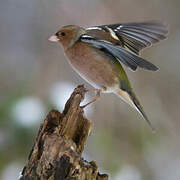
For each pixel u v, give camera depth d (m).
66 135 6.78
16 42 14.71
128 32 8.30
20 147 9.55
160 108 13.71
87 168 6.15
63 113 6.90
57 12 14.62
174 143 13.22
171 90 13.92
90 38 7.94
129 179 11.85
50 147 6.18
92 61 8.30
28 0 14.94
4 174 9.65
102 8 14.41
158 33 7.78
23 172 6.52
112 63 8.45
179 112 13.67
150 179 12.52
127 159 12.67
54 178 6.14
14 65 14.30
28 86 13.03
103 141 11.99
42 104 10.02
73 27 8.48
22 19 14.90
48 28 14.61
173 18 14.59
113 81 8.45
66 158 6.12
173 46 14.41
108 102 13.23
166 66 14.17
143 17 14.37
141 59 6.82
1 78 13.32
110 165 11.70
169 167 12.75
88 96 13.18
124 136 13.01
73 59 8.48
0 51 14.59
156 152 12.96
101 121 13.02
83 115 6.86
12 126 9.45
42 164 6.20
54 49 14.27
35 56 14.43
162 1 14.61
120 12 14.34
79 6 14.55
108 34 8.41
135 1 14.39
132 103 8.80
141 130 13.14
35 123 9.56
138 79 13.82
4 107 9.62
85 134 6.82
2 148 9.52
